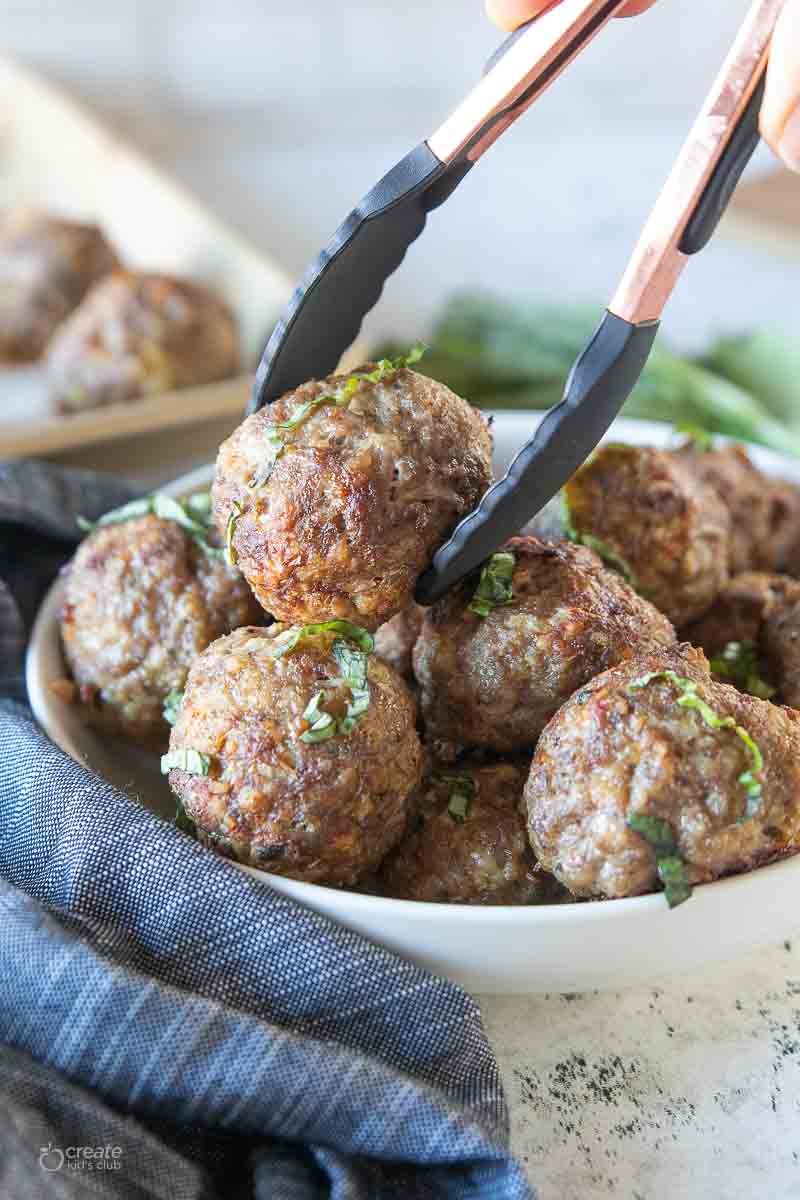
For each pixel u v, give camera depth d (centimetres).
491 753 31
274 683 28
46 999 25
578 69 90
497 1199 24
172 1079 25
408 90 90
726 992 29
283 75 89
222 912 27
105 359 54
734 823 26
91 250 61
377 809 28
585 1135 27
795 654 32
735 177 25
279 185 84
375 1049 26
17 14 86
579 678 29
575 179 86
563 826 26
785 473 38
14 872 29
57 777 29
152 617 32
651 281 26
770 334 59
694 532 33
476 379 56
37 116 74
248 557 28
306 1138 25
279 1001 26
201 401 49
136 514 33
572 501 33
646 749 26
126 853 27
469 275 76
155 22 87
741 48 25
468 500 28
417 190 27
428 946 27
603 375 26
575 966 27
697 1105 27
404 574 28
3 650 35
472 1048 26
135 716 32
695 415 51
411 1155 25
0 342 60
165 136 89
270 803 27
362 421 28
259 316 60
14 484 37
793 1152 26
